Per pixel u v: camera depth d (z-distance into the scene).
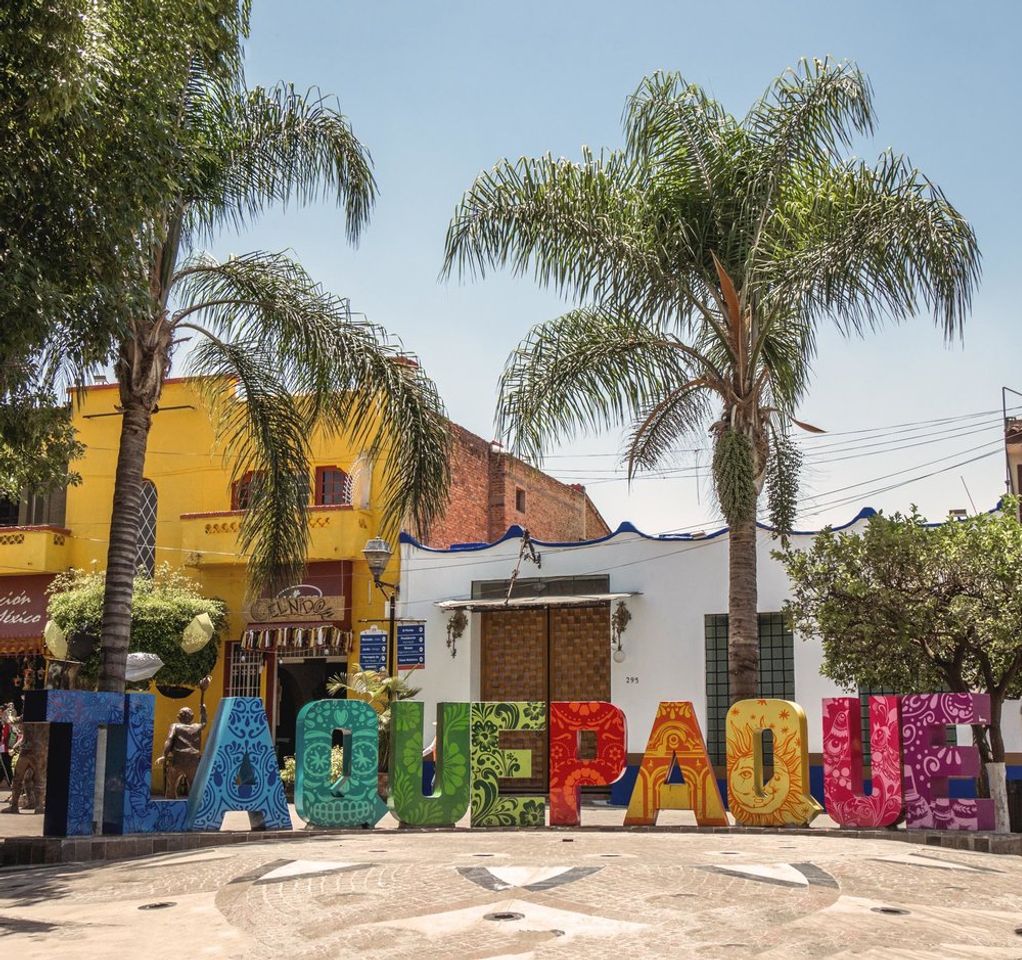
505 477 30.59
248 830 14.19
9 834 14.54
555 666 23.05
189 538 25.72
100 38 11.77
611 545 22.62
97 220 12.33
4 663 28.14
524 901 8.11
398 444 16.44
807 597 15.87
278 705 25.22
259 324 16.80
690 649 21.64
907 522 15.23
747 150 17.06
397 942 7.20
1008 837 12.30
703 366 17.16
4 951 7.29
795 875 9.09
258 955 7.05
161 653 22.97
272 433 17.61
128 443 15.45
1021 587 14.13
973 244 15.05
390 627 19.97
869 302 15.62
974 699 13.00
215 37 15.16
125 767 12.97
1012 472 27.50
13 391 13.70
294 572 17.81
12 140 11.86
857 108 16.66
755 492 15.98
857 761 13.82
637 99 17.36
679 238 16.66
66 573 25.64
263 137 17.00
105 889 9.49
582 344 17.05
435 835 13.08
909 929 7.61
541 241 16.58
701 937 7.25
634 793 14.20
